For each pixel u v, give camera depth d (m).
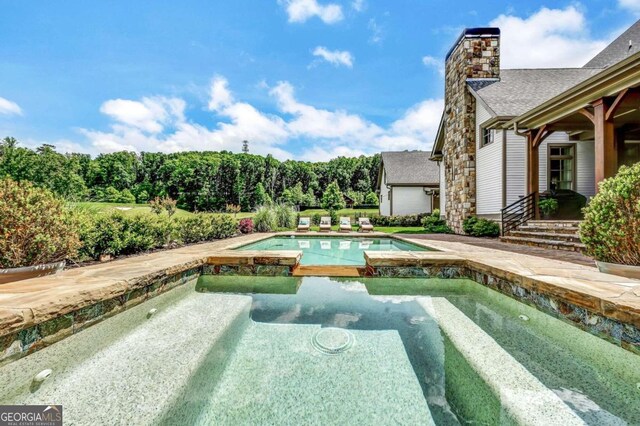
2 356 1.79
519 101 9.38
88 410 1.67
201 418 1.68
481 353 2.29
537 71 11.45
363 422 1.65
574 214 8.36
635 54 4.52
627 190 3.05
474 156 10.85
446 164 12.78
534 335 2.61
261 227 12.88
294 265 4.37
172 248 6.11
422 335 2.65
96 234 4.48
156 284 3.30
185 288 3.90
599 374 1.99
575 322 2.46
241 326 2.83
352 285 4.09
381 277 4.30
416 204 21.25
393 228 16.33
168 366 2.10
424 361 2.25
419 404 1.79
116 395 1.79
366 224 13.04
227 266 4.41
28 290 2.36
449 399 1.83
